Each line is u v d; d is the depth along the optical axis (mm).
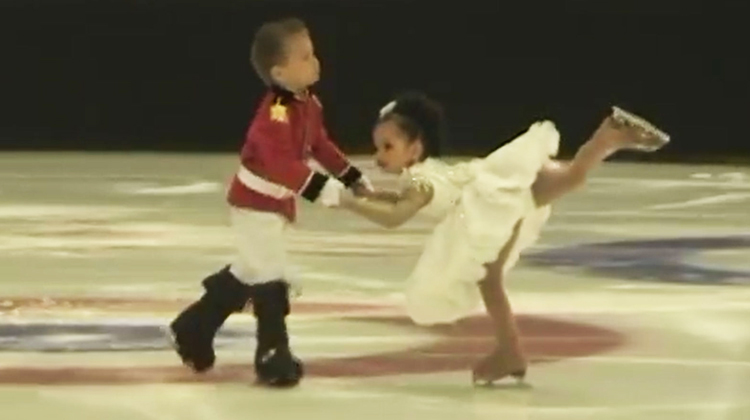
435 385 17594
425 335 21328
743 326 22375
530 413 16047
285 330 17391
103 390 17250
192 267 29547
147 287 26500
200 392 17125
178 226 38344
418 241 35062
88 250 32562
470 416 15891
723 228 38688
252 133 16656
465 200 16328
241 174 16984
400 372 18453
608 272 29094
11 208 43344
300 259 31203
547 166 16750
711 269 29625
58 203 45062
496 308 17156
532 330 21906
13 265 29828
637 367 18891
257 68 16750
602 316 23344
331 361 19250
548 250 33125
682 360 19422
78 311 23562
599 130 16578
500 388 17422
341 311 23672
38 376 18141
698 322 22750
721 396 17047
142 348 20125
